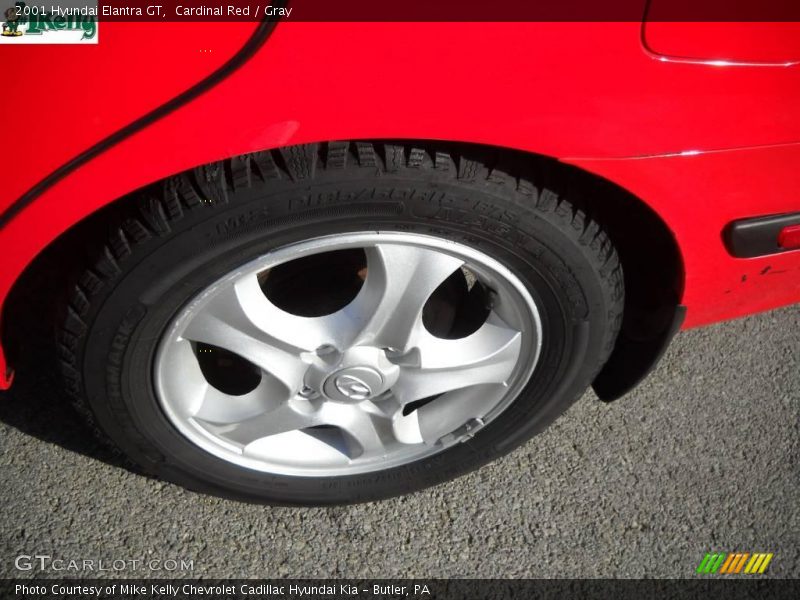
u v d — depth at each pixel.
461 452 1.84
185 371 1.57
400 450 1.82
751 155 1.44
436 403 1.81
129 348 1.43
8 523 1.85
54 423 2.02
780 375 2.30
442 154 1.30
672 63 1.28
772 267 1.69
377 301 1.48
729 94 1.34
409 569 1.87
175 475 1.73
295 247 1.37
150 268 1.32
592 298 1.55
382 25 1.15
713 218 1.53
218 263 1.34
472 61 1.20
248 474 1.76
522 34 1.19
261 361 1.53
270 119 1.19
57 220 1.24
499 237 1.41
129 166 1.20
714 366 2.31
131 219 1.28
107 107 1.16
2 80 1.14
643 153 1.37
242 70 1.16
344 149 1.27
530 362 1.65
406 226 1.37
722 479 2.07
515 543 1.93
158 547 1.85
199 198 1.25
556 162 1.42
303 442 1.79
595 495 2.02
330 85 1.18
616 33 1.23
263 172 1.25
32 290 1.73
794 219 1.59
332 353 1.57
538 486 2.02
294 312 1.80
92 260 1.32
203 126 1.18
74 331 1.39
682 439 2.14
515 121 1.27
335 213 1.32
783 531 1.99
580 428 2.14
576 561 1.91
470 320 1.83
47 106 1.16
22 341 2.07
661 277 1.70
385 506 1.97
